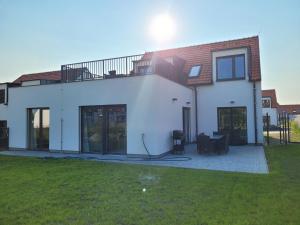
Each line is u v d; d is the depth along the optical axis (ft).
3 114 61.82
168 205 16.15
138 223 13.56
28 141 46.75
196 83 54.75
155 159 34.88
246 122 51.70
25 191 19.49
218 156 37.27
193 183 21.21
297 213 14.58
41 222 13.84
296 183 20.93
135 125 36.96
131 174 24.91
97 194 18.60
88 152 41.14
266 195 17.76
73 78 43.27
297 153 38.55
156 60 39.83
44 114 45.44
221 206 15.80
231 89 52.90
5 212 15.29
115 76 39.45
